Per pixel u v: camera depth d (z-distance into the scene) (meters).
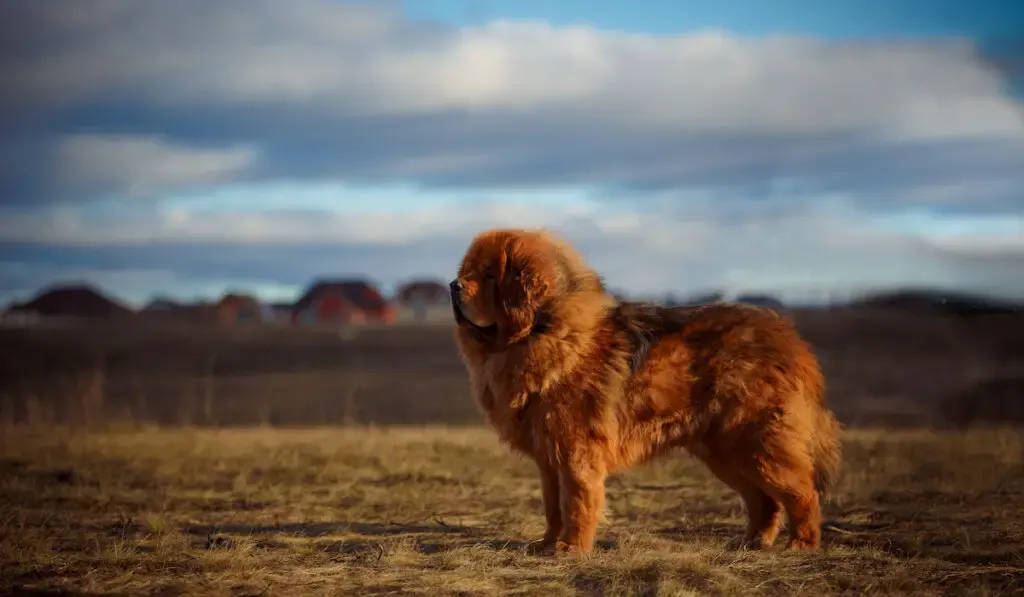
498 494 10.64
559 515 7.84
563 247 7.98
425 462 12.59
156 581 6.61
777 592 6.34
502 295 7.56
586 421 7.46
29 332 57.44
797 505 7.71
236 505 10.09
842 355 36.50
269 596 6.25
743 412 7.64
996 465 11.76
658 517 9.41
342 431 17.23
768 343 7.74
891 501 9.91
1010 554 7.39
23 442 14.24
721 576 6.55
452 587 6.45
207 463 12.52
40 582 6.55
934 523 8.78
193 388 33.44
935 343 37.69
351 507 9.97
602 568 6.87
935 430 19.31
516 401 7.54
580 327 7.52
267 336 55.59
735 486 8.21
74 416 23.27
